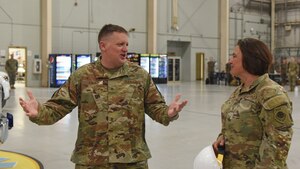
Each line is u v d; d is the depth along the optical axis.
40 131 7.91
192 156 5.89
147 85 2.70
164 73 26.42
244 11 32.22
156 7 26.86
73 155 2.64
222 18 30.58
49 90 19.11
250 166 2.25
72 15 23.62
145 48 26.84
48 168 5.14
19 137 7.25
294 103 14.27
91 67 2.67
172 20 28.17
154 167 5.25
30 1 22.05
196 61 29.95
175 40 28.52
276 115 2.11
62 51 23.31
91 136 2.58
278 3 33.91
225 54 30.64
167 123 2.60
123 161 2.54
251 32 32.72
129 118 2.60
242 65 2.31
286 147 2.08
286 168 2.11
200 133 7.88
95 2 24.45
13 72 19.77
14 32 21.69
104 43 2.62
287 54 33.62
